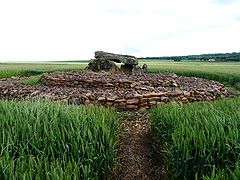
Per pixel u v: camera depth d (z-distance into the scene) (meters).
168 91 13.02
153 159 6.66
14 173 3.62
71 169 3.75
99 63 25.16
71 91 14.36
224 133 4.84
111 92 13.50
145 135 8.45
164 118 6.92
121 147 7.17
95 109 7.25
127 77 19.25
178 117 6.27
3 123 5.29
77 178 3.62
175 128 5.64
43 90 14.95
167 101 12.19
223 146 4.66
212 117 5.74
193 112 6.64
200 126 5.55
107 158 4.93
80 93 13.33
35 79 19.97
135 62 26.70
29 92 14.74
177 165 4.80
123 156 6.46
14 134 4.94
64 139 4.72
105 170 4.84
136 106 11.70
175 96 12.60
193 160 4.69
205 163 4.55
